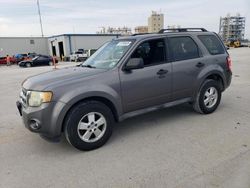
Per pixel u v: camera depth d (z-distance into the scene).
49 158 3.77
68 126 3.73
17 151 4.04
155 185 2.96
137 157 3.67
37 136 4.63
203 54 5.23
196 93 5.18
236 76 11.19
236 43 62.62
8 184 3.13
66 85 3.71
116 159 3.64
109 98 4.00
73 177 3.23
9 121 5.61
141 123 5.07
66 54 46.41
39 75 4.36
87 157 3.74
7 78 15.23
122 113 4.25
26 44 50.62
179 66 4.80
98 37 49.31
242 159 3.46
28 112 3.70
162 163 3.46
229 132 4.43
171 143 4.08
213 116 5.33
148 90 4.45
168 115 5.49
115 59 4.33
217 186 2.88
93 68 4.40
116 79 4.07
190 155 3.64
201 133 4.43
